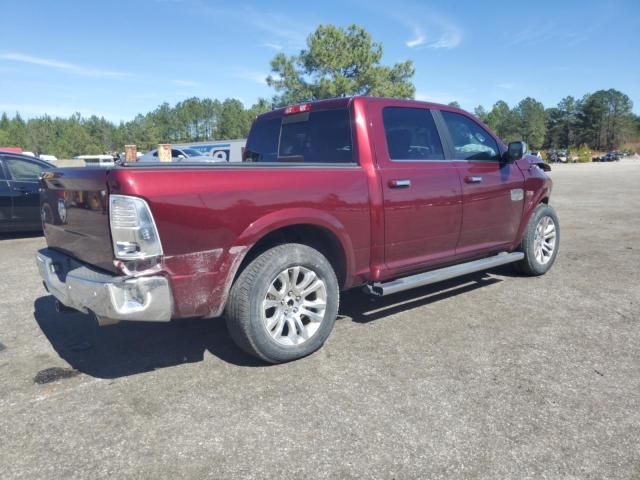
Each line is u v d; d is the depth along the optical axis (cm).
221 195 315
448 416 286
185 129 10381
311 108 440
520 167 536
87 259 334
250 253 356
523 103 13712
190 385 329
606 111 13238
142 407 302
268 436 270
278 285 353
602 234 870
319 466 245
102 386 330
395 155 416
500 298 500
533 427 274
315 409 296
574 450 254
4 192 855
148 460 252
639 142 13662
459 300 496
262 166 338
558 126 13575
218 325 440
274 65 3039
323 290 367
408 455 252
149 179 291
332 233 371
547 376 333
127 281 288
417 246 432
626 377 331
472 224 477
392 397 308
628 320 436
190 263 307
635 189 1886
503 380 328
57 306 380
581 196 1611
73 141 10969
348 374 340
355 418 286
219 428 278
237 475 239
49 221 388
